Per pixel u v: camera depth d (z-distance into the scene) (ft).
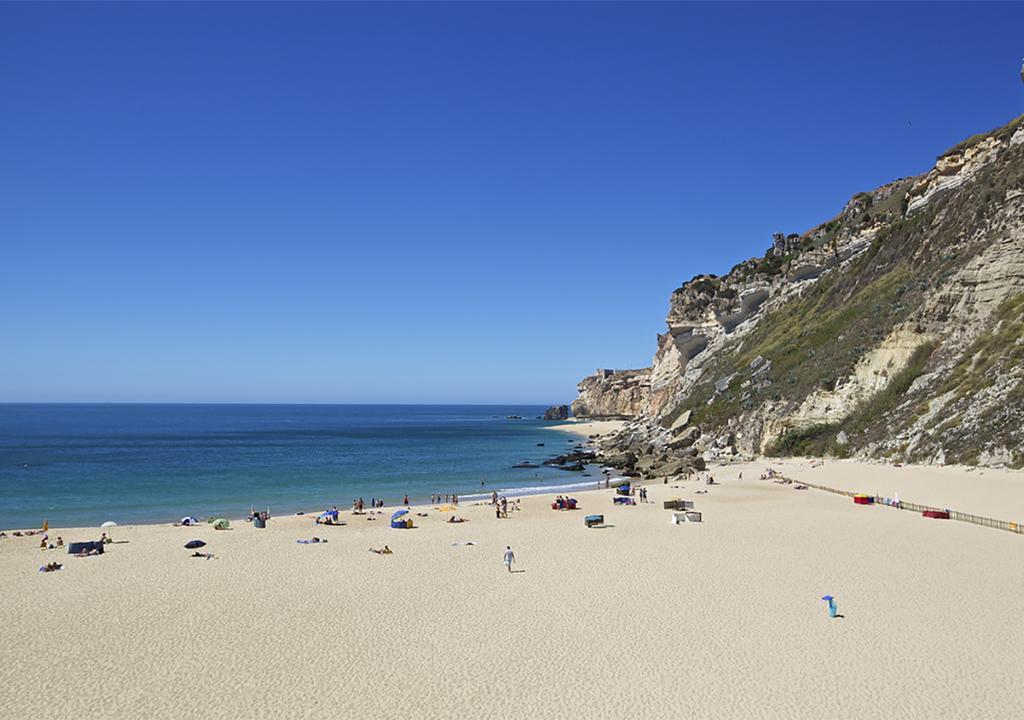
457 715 57.00
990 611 81.00
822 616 80.12
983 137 286.66
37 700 60.13
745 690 60.95
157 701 59.88
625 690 61.31
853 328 277.03
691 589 92.22
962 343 215.72
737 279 438.40
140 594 92.94
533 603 87.25
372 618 81.92
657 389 481.87
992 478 159.63
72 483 243.60
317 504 199.31
